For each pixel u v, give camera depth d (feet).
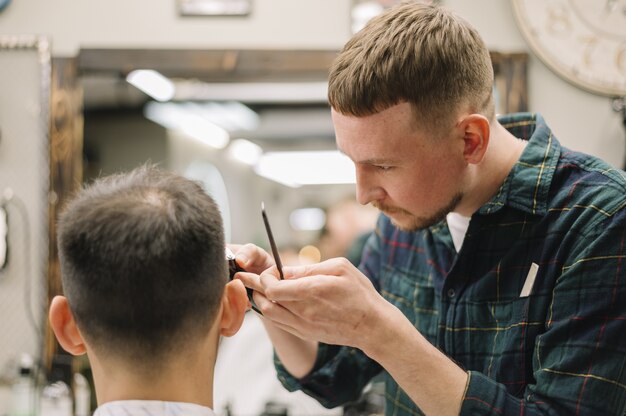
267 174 19.99
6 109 7.45
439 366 3.31
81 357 7.45
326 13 7.49
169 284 2.78
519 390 3.81
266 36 7.49
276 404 7.60
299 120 14.33
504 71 7.36
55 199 7.39
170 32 7.48
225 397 8.22
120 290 2.75
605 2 7.36
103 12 7.47
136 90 10.30
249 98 11.00
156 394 2.82
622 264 3.48
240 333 8.55
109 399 2.86
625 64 7.37
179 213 2.87
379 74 3.38
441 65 3.43
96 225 2.79
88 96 9.82
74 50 7.47
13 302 7.36
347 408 7.29
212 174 16.93
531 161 3.97
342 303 3.23
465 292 4.14
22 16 7.45
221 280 2.99
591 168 3.87
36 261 7.39
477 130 3.58
